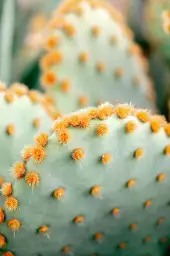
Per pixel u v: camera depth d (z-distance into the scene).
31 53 0.49
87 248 0.33
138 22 0.51
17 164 0.30
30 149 0.30
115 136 0.30
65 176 0.30
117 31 0.41
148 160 0.31
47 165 0.29
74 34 0.40
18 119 0.34
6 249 0.32
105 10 0.41
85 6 0.41
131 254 0.35
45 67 0.40
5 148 0.34
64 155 0.29
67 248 0.32
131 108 0.31
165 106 0.44
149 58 0.49
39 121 0.35
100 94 0.41
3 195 0.31
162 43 0.44
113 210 0.31
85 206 0.31
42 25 0.55
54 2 0.58
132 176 0.31
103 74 0.41
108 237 0.33
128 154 0.30
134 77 0.42
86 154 0.30
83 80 0.40
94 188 0.30
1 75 0.47
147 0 0.49
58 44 0.40
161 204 0.33
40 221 0.30
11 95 0.35
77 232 0.32
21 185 0.30
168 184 0.32
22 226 0.31
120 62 0.41
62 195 0.30
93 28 0.40
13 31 0.53
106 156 0.30
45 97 0.39
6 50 0.47
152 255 0.35
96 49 0.40
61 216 0.31
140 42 0.50
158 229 0.34
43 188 0.30
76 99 0.40
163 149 0.31
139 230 0.33
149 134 0.31
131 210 0.32
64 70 0.40
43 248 0.32
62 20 0.40
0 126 0.34
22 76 0.48
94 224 0.32
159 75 0.48
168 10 0.43
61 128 0.29
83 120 0.30
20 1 0.56
